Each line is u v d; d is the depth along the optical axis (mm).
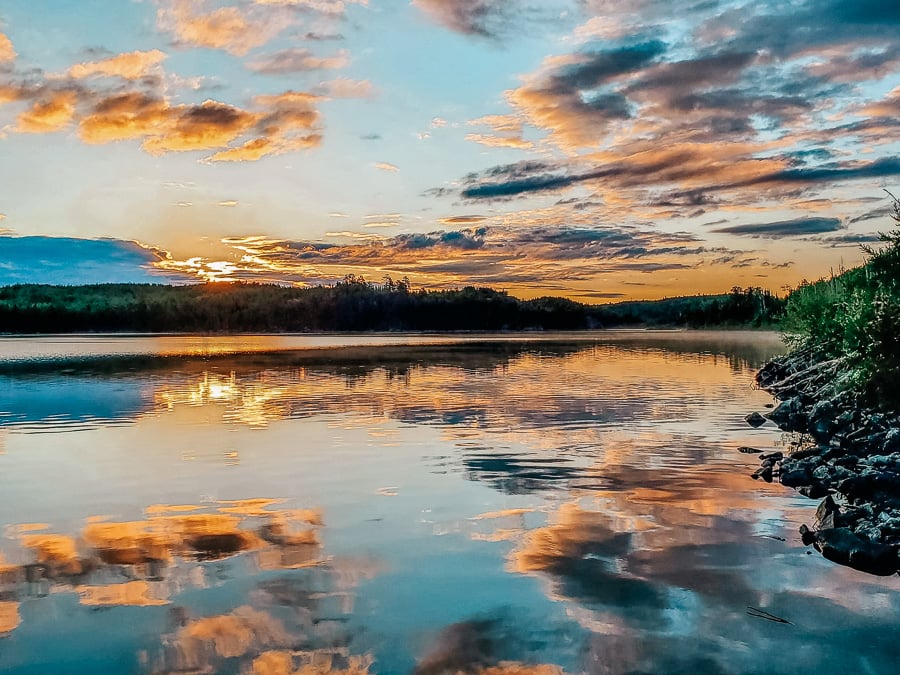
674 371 31359
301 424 16078
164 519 8594
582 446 13203
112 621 5723
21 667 5016
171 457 12383
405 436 14391
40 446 13508
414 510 8914
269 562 7066
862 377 14609
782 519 8414
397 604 6035
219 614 5855
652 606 5977
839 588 6344
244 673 4930
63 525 8359
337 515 8719
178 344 70688
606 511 8805
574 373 30328
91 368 34844
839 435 13352
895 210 16984
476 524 8289
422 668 5000
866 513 8062
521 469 11266
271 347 62375
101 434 14836
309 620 5738
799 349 26938
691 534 7871
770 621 5703
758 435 14336
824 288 25359
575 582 6488
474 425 15805
